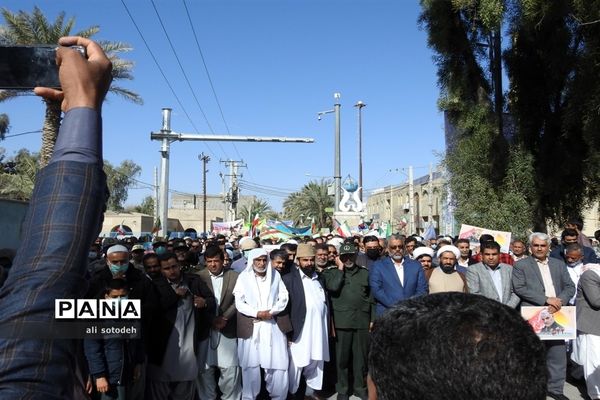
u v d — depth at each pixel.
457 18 13.23
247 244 9.90
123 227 25.05
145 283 5.49
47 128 16.34
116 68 19.95
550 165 13.52
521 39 13.61
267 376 6.54
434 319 1.01
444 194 14.37
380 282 6.99
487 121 12.98
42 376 0.96
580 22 10.12
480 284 7.13
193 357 5.86
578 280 7.42
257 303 6.45
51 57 1.10
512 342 0.98
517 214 12.59
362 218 23.47
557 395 6.80
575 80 11.34
